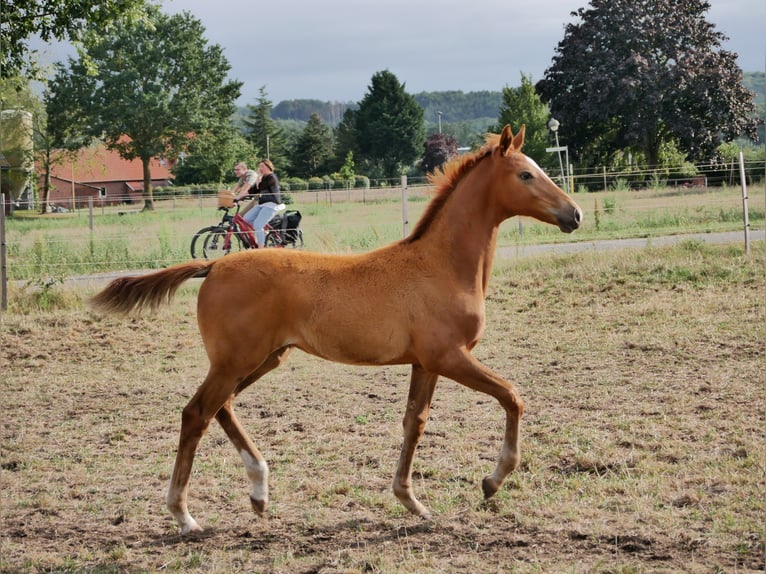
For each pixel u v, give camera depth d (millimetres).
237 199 14242
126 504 5301
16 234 23453
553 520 4719
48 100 49031
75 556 4512
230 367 4816
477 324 4898
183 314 11836
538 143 47250
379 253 5012
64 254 16688
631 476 5371
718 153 45000
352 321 4777
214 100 51969
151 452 6375
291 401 7703
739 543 4227
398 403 7531
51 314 11703
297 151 83000
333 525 4844
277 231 14867
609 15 44281
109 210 41781
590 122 44906
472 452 6020
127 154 51688
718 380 7637
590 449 5945
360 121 82812
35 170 51656
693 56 43312
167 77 50625
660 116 44188
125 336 10766
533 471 5598
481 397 7586
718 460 5543
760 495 4875
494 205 5105
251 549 4555
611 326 10312
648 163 45656
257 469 4957
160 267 15766
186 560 4387
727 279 12281
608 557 4168
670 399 7105
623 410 6898
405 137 81375
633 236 17828
